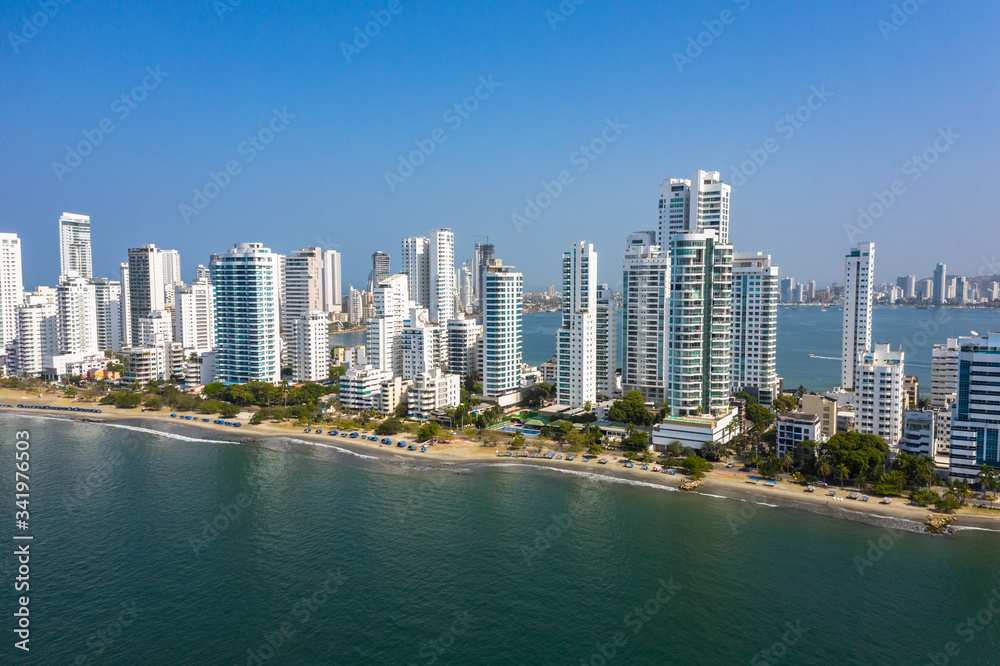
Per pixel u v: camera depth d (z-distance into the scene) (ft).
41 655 407.44
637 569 519.19
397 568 520.42
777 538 573.33
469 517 626.64
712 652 412.98
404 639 425.69
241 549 552.82
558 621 447.42
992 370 654.12
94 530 591.78
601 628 440.04
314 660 404.36
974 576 503.61
